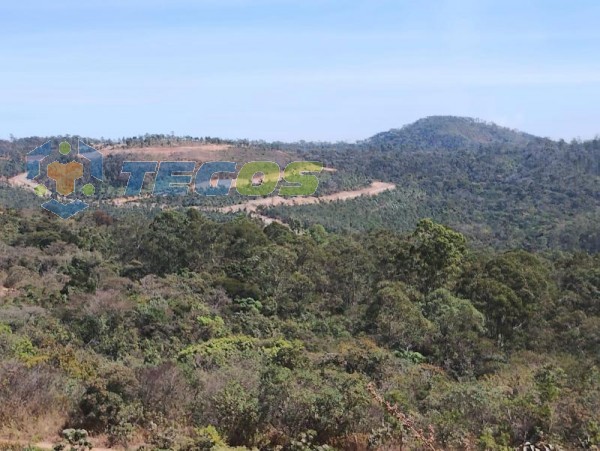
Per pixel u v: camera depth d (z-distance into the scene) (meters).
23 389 11.01
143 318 28.27
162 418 10.75
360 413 10.99
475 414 11.89
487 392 13.19
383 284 35.56
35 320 26.64
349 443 10.70
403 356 27.20
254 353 19.72
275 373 12.23
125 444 10.21
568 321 32.00
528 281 34.22
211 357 18.64
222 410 10.86
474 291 33.81
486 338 30.14
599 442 10.56
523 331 32.22
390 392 13.16
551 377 15.52
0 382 10.95
